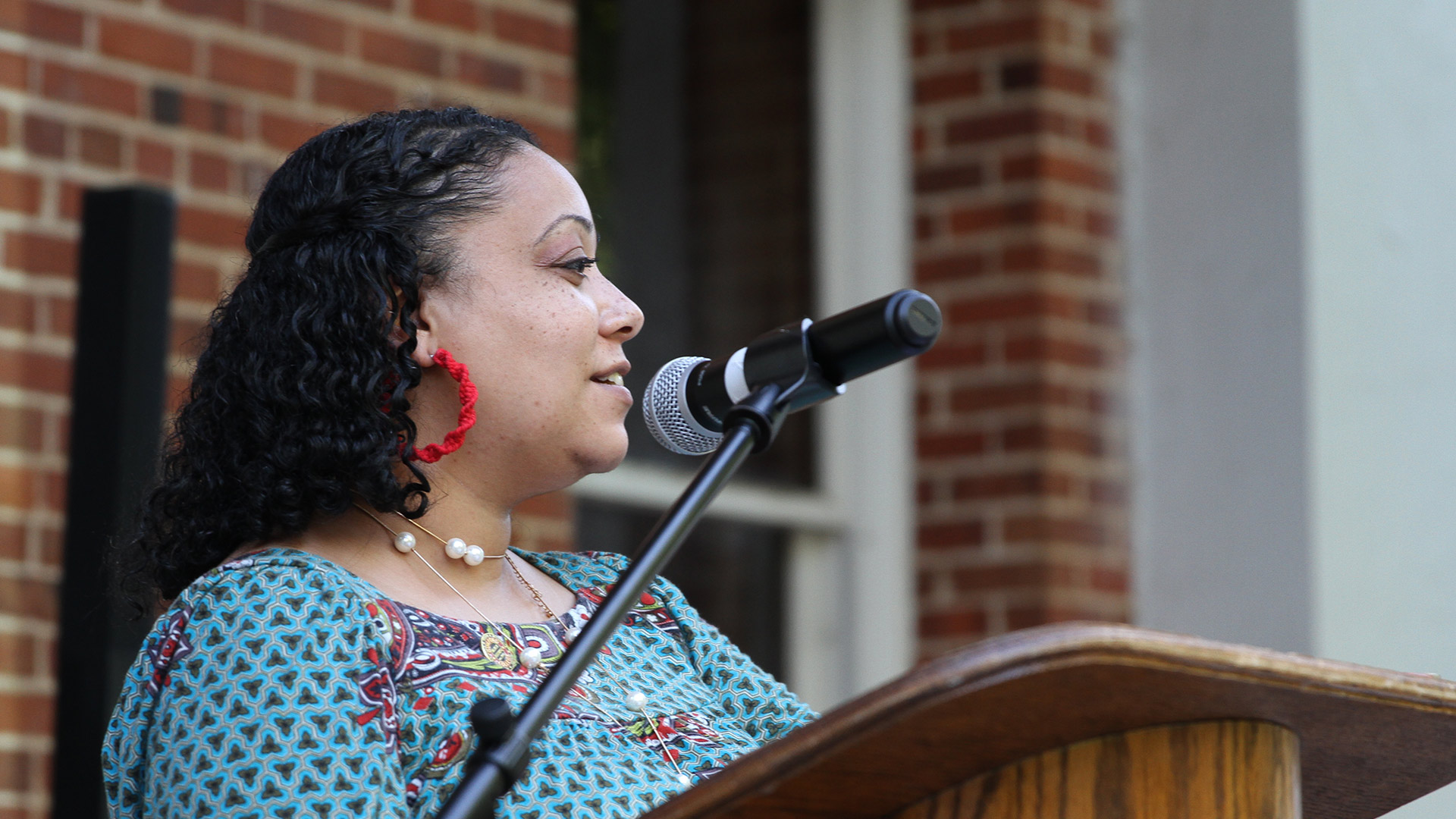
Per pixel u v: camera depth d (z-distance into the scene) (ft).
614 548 18.34
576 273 7.83
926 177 20.11
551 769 6.84
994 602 19.24
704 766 7.39
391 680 6.74
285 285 7.48
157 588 7.70
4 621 13.15
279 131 15.07
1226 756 5.54
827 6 20.44
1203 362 19.33
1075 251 19.69
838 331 6.95
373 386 7.25
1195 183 19.56
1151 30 20.11
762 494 19.51
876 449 19.98
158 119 14.40
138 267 11.07
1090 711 5.20
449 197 7.65
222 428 7.44
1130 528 19.58
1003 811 5.52
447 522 7.59
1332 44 18.97
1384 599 18.34
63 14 13.98
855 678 19.71
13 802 13.04
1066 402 19.36
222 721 6.38
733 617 19.31
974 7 20.11
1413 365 18.83
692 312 19.27
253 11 15.02
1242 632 18.66
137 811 6.77
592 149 18.71
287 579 6.80
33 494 13.41
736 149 19.77
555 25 16.89
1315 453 18.31
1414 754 6.41
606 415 7.72
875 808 5.61
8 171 13.58
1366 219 18.85
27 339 13.52
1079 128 19.86
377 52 15.70
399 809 6.41
